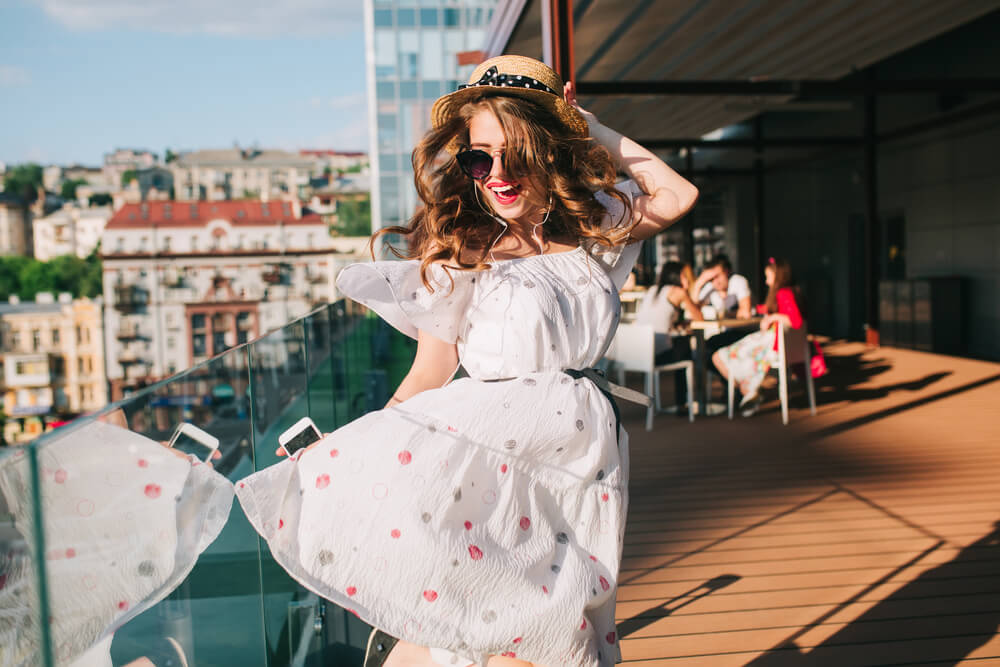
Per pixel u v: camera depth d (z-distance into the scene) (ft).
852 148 38.11
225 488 4.59
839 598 8.65
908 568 9.48
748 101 26.96
